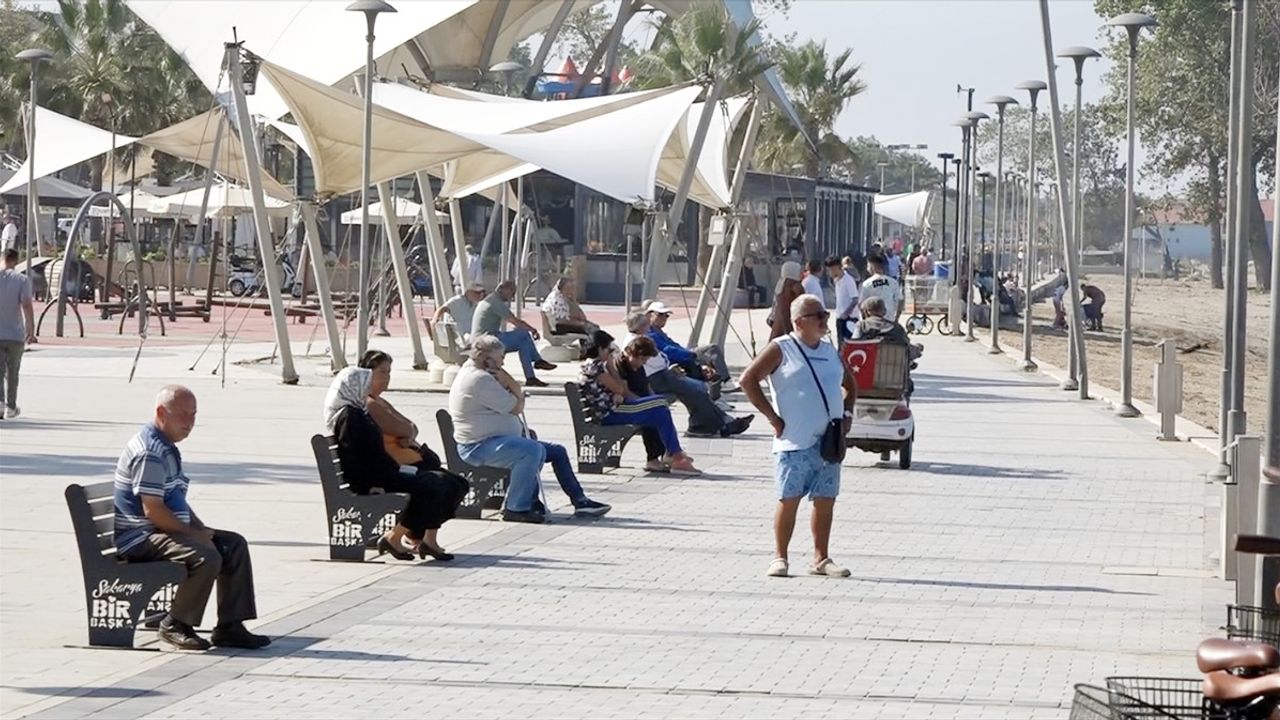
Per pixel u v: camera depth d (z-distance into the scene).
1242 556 15.66
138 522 14.07
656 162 39.25
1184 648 14.68
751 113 46.66
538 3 64.12
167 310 66.75
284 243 74.31
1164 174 137.50
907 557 19.25
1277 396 15.03
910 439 27.38
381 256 59.00
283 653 13.95
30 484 23.42
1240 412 22.91
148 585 13.95
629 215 39.25
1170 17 125.94
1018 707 12.49
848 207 101.50
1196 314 111.75
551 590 16.83
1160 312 112.44
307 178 84.19
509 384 21.27
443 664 13.63
